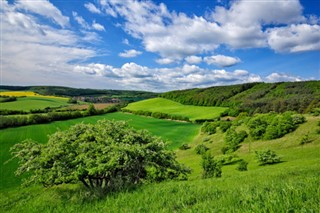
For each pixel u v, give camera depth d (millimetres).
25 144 14805
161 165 16047
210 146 78062
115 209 6578
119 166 12125
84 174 11828
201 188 7777
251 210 4059
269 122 72500
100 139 13820
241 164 43219
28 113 128250
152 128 118625
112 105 174625
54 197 11648
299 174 14344
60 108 146625
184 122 134750
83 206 8062
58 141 14172
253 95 150875
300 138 60031
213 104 164750
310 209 3643
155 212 5727
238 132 79125
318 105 101500
